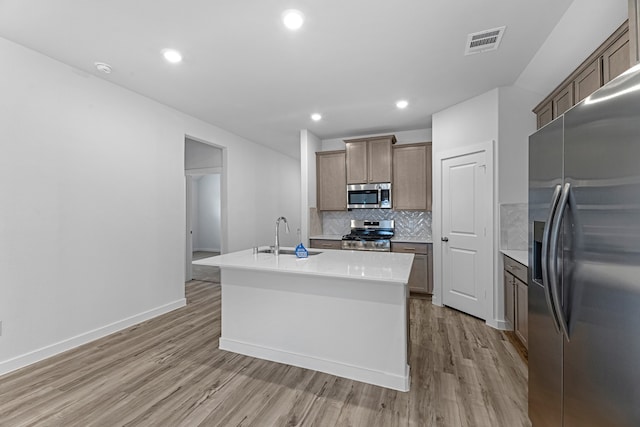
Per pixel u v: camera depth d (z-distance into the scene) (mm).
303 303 2314
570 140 1172
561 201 1183
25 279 2318
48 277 2459
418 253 4086
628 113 895
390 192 4457
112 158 2979
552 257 1192
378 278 1784
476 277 3316
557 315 1209
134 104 3203
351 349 2162
